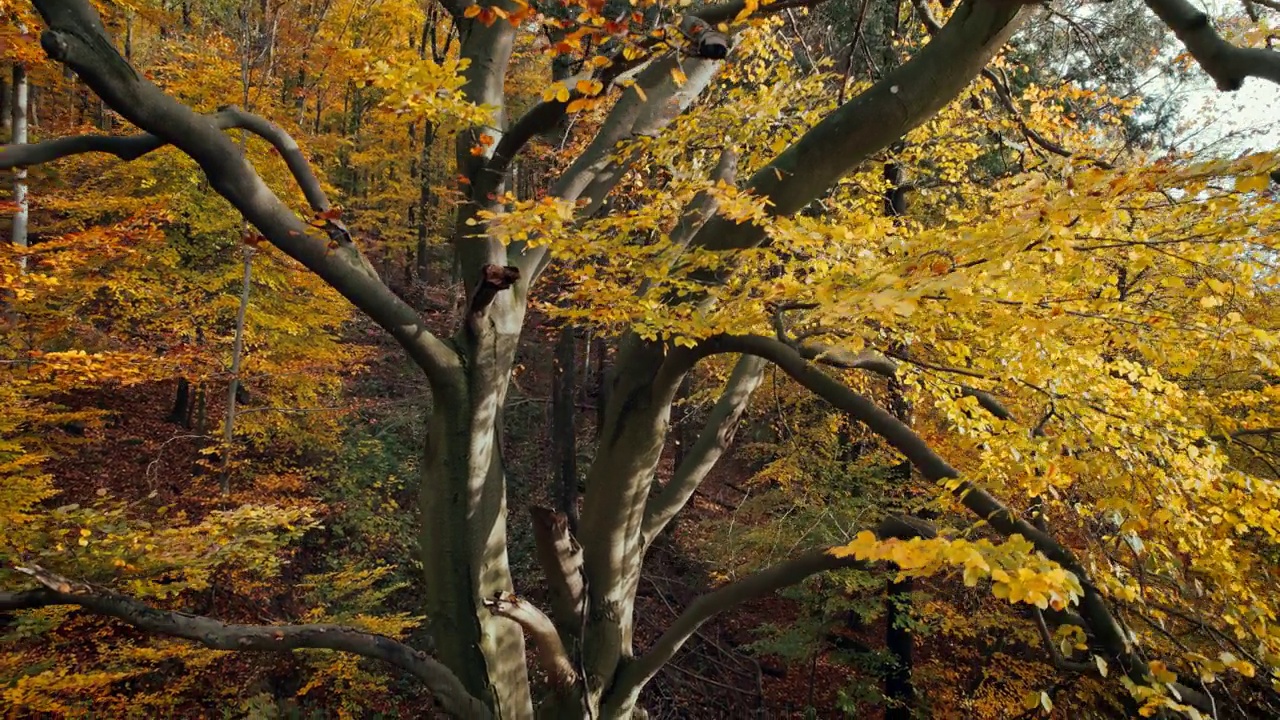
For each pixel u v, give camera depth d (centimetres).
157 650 627
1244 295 294
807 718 864
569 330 1083
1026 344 305
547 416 1430
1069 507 347
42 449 832
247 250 916
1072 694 577
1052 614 310
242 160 314
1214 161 205
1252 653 297
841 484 784
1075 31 519
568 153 703
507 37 390
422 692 850
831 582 784
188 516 923
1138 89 601
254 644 331
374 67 288
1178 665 314
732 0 398
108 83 276
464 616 377
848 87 601
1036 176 274
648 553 1138
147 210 600
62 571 503
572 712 399
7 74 1080
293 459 1160
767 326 421
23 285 554
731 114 506
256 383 1084
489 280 337
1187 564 379
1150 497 308
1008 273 254
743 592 396
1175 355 303
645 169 506
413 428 1302
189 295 974
